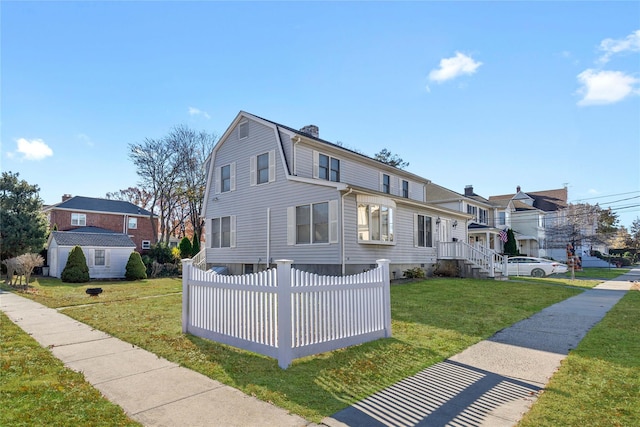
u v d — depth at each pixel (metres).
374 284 6.82
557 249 39.84
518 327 7.88
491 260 18.44
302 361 5.47
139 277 24.12
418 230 19.55
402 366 5.32
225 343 6.37
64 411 3.75
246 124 19.55
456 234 23.61
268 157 18.22
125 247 26.38
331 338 5.94
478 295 12.35
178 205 39.78
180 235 46.66
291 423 3.59
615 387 4.46
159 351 6.09
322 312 5.85
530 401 4.13
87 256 25.02
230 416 3.73
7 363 5.32
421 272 17.72
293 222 16.83
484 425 3.57
